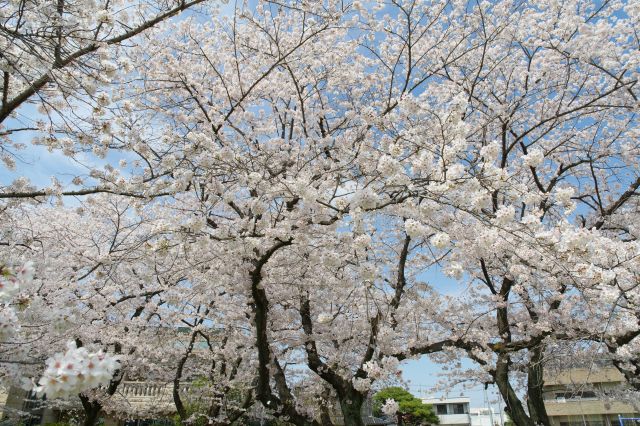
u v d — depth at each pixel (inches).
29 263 101.7
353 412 263.4
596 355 248.2
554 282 241.9
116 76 173.9
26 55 173.5
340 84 339.0
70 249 288.5
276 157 268.1
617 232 330.0
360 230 171.0
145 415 435.5
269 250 222.7
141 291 318.7
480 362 287.7
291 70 310.5
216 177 230.2
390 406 194.5
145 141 212.1
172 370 408.8
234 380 366.3
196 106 300.4
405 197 163.9
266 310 254.7
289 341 301.6
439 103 333.4
